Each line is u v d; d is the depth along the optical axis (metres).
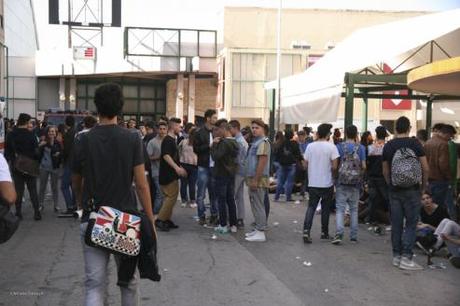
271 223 11.14
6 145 10.70
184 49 36.66
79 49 36.97
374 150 10.50
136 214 4.24
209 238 9.47
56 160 11.77
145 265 4.25
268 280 6.89
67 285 6.56
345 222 10.99
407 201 7.47
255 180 9.19
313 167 9.21
